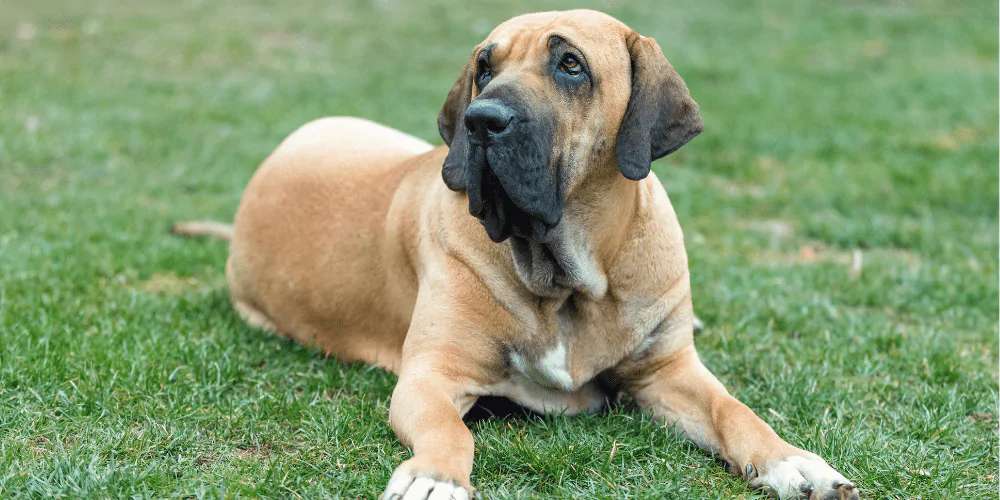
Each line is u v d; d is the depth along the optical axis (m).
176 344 4.98
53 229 7.15
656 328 4.36
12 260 6.30
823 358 5.33
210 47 16.44
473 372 4.19
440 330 4.20
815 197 9.23
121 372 4.47
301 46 17.19
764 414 4.54
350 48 17.23
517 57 3.86
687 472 3.83
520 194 3.63
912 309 6.36
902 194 9.29
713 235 8.05
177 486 3.47
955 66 16.89
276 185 5.68
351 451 3.84
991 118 12.91
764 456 3.69
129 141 10.46
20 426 3.96
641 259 4.27
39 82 13.16
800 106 13.58
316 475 3.66
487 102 3.57
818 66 16.80
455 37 18.48
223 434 4.00
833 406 4.67
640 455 3.96
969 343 5.74
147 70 14.60
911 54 17.95
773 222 8.70
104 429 3.96
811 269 7.04
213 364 4.71
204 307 5.75
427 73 15.62
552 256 4.06
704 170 10.46
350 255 5.08
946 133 12.17
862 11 22.55
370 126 6.21
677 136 4.03
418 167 4.92
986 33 19.92
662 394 4.37
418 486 3.29
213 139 10.85
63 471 3.51
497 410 4.46
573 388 4.30
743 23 20.58
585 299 4.22
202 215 8.18
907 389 4.94
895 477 3.77
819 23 20.94
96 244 6.95
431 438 3.58
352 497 3.50
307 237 5.35
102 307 5.62
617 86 3.93
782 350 5.47
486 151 3.63
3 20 17.38
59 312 5.37
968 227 8.35
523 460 3.75
